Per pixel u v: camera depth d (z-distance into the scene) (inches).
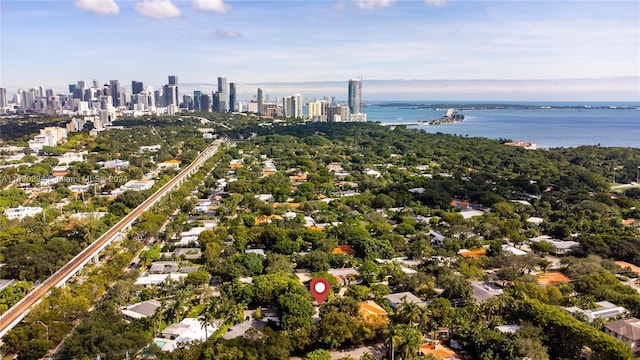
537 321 6530.5
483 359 5944.9
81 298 7273.6
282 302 6993.1
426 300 7696.9
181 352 5836.6
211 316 6609.3
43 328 6353.3
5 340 6225.4
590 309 7298.2
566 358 6043.3
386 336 6146.7
